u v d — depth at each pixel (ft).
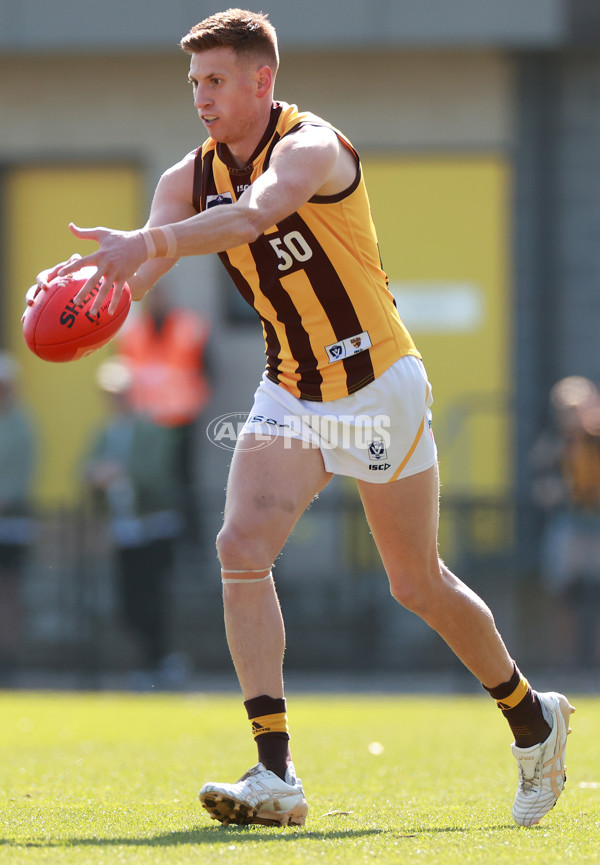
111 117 155.33
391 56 153.69
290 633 129.80
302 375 45.37
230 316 152.97
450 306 154.61
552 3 146.41
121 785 55.88
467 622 46.19
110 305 41.42
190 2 147.84
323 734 79.92
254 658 44.34
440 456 152.87
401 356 45.29
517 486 151.84
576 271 152.87
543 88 153.07
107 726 87.71
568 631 124.36
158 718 93.66
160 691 124.57
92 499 129.18
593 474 124.16
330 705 104.83
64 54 151.33
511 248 153.58
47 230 157.07
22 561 130.21
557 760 46.47
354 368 44.78
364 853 38.01
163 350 140.26
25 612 130.00
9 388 134.41
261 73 43.65
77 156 155.33
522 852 38.58
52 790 54.19
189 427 139.44
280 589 130.62
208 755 69.00
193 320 144.15
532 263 153.38
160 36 148.05
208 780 57.57
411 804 50.49
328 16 147.13
